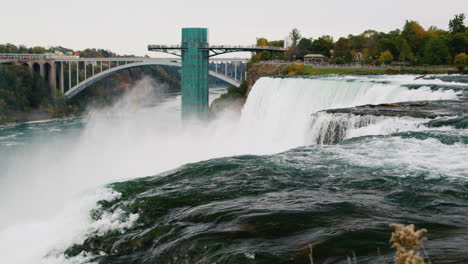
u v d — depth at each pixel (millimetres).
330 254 8227
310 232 9328
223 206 11422
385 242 8539
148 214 11812
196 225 10453
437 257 7453
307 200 11445
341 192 12109
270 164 15289
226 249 8875
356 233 8992
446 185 12211
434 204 10844
